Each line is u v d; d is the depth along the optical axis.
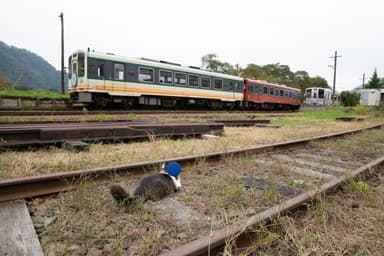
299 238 2.04
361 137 8.27
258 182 3.46
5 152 4.02
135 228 2.12
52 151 4.32
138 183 2.97
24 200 2.53
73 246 1.84
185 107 19.09
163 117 11.62
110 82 13.43
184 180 3.43
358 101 41.34
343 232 2.22
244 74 57.47
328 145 6.58
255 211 2.55
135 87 14.41
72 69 13.39
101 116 9.86
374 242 2.07
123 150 4.65
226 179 3.42
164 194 2.82
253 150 5.02
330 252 1.90
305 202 2.56
